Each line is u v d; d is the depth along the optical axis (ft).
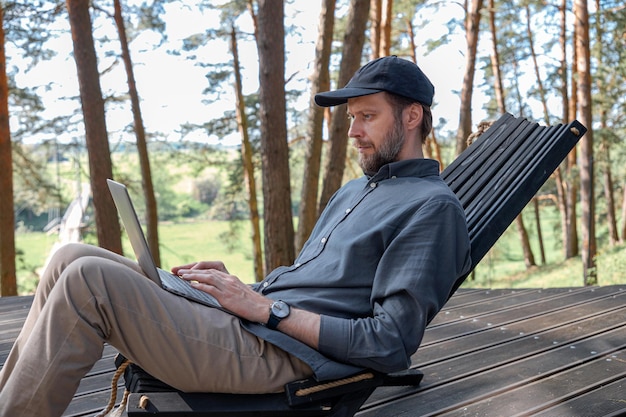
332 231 6.14
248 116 52.54
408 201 5.72
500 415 7.27
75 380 4.98
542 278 55.77
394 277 5.43
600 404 7.46
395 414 7.38
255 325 5.51
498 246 64.39
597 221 67.82
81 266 5.01
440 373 8.66
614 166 55.77
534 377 8.38
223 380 5.35
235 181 54.34
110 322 5.09
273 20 22.79
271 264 23.67
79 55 29.35
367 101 5.97
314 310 5.78
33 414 4.86
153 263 5.38
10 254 34.71
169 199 145.18
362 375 5.42
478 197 7.48
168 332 5.20
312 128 27.68
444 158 67.46
